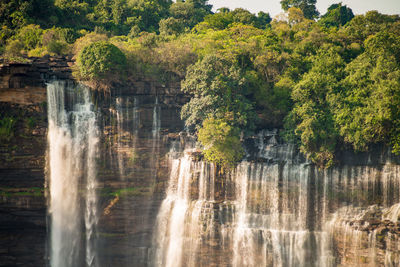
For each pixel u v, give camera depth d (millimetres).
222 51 85312
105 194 79062
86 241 78312
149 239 79750
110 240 78375
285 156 81938
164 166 81750
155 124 83312
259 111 85000
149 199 80375
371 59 84812
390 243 73875
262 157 82000
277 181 79250
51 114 76812
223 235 76812
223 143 76188
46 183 75938
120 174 80250
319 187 79125
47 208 75688
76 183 78062
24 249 75375
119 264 78938
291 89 82812
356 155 78500
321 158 78125
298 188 79250
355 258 75750
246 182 79000
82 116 79312
